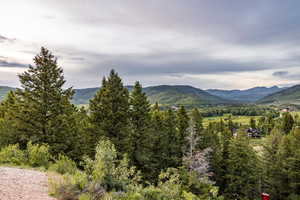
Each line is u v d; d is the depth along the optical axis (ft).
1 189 23.13
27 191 23.91
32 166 39.58
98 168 28.63
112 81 75.05
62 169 37.42
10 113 71.51
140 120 83.10
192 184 69.46
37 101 68.49
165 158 94.84
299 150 114.11
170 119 108.68
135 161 78.18
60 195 23.54
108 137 68.28
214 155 110.32
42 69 70.13
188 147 103.19
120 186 28.86
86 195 23.12
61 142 69.97
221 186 108.27
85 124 82.33
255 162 108.58
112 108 73.10
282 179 110.22
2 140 66.03
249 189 97.91
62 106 71.97
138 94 84.58
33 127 67.26
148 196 29.89
